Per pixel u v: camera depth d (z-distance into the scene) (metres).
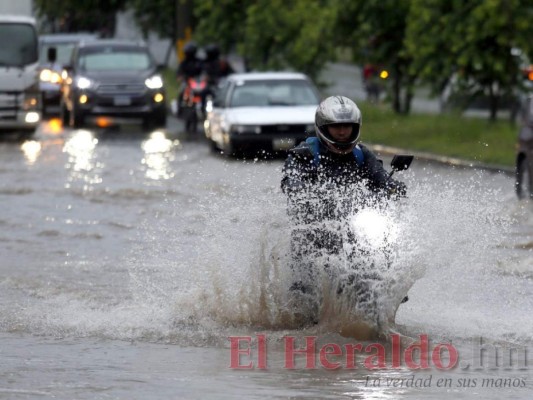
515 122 83.44
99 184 55.53
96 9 162.75
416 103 120.31
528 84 80.19
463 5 76.38
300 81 76.75
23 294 30.50
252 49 107.44
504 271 32.81
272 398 20.48
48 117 112.44
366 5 89.19
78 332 26.05
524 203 48.91
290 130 71.00
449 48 78.31
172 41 159.00
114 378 21.97
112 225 42.69
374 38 91.06
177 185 54.31
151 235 39.84
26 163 66.56
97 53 98.62
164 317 27.33
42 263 35.25
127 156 71.75
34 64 85.12
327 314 25.91
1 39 84.62
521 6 74.44
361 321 25.27
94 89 94.69
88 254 36.78
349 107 24.92
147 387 21.27
